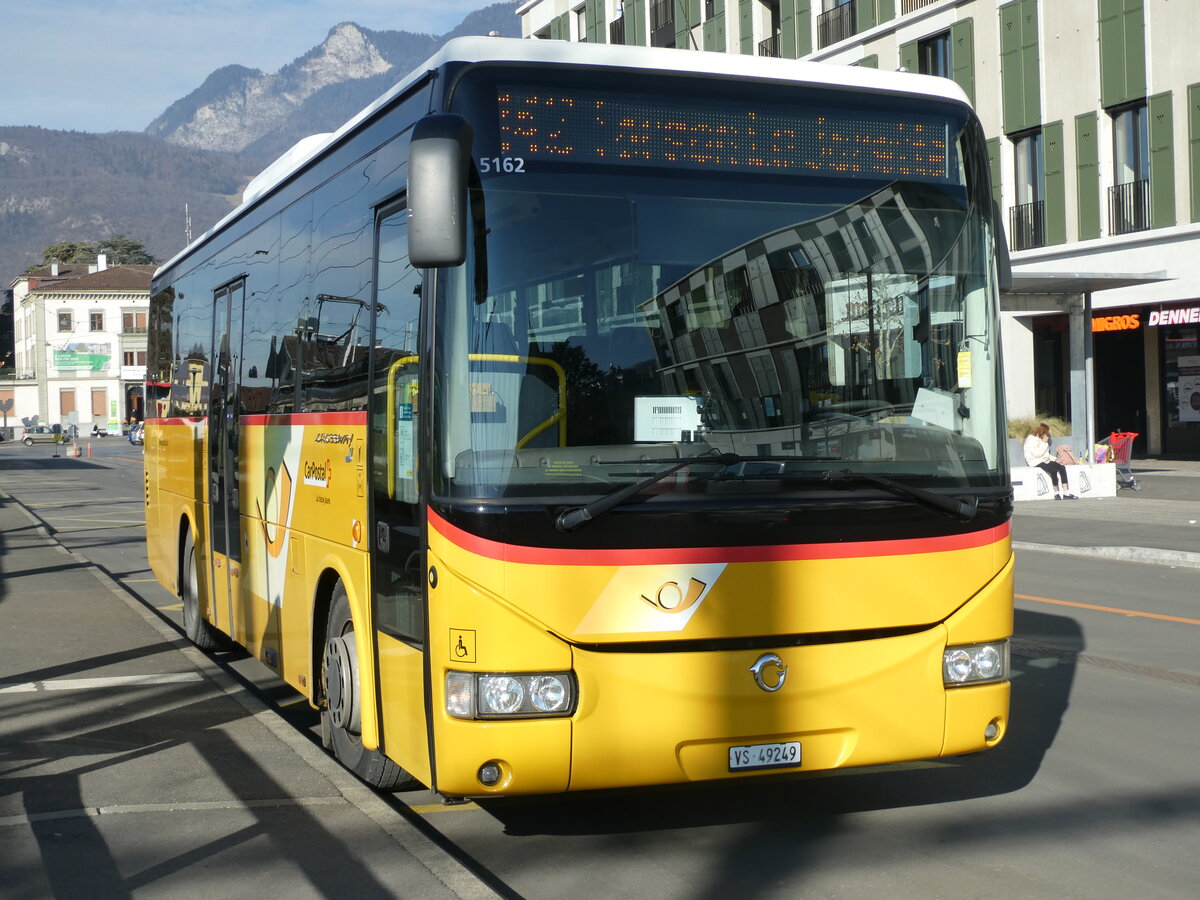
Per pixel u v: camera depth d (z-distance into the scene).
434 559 5.14
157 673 9.94
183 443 11.26
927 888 5.26
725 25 45.22
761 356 5.43
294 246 7.78
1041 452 25.84
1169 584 15.02
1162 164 31.95
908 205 5.84
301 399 7.40
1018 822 6.13
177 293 11.85
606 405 5.20
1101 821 6.14
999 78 35.75
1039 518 22.16
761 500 5.22
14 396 115.19
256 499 8.46
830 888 5.27
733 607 5.16
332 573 6.80
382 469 5.88
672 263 5.42
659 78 5.55
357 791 6.63
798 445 5.38
